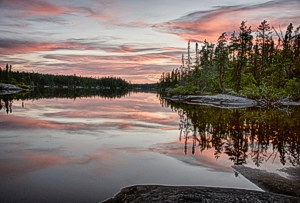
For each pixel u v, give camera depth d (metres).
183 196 8.38
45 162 12.41
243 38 54.78
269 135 19.30
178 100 68.75
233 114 32.34
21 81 156.62
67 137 18.50
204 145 16.48
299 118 27.81
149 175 10.96
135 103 56.94
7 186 9.45
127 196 8.63
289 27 60.53
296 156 13.93
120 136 19.27
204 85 69.38
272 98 45.41
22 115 30.61
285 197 8.54
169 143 17.08
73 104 49.75
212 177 10.86
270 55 63.25
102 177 10.57
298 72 52.38
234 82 58.78
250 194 8.70
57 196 8.67
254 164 12.60
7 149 14.74
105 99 71.38
